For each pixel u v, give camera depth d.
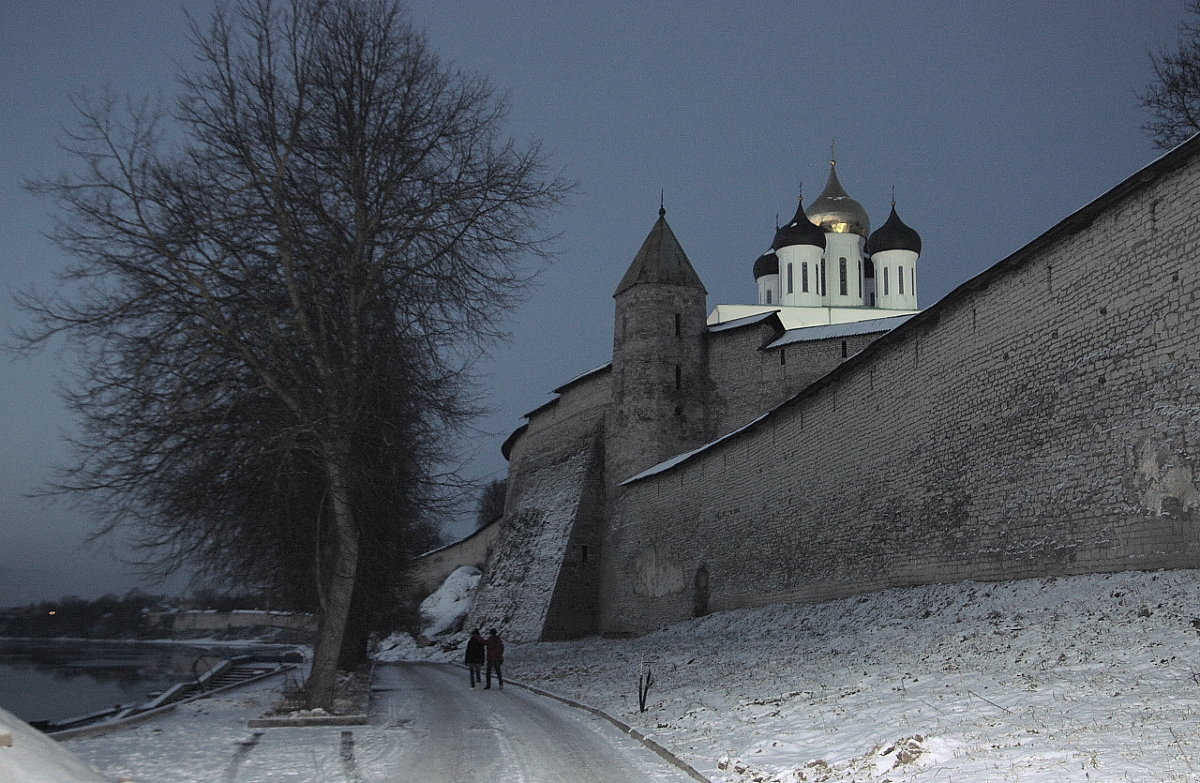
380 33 17.95
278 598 22.67
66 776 4.82
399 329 17.81
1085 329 17.42
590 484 47.91
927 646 15.78
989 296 20.64
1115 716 8.70
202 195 16.56
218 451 16.84
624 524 43.84
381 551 22.45
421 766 10.39
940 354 22.47
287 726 14.05
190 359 16.34
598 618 46.22
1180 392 14.98
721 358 46.28
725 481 34.75
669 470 39.34
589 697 18.25
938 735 8.92
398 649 51.03
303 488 19.44
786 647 20.98
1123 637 12.40
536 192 18.64
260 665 33.22
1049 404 18.30
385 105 17.72
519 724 14.42
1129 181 16.05
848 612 23.06
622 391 46.56
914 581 22.69
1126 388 16.22
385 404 17.92
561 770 10.15
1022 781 7.11
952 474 21.53
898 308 71.25
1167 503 15.00
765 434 32.00
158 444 16.34
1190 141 14.70
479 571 65.81
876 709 11.22
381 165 17.55
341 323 17.23
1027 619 15.26
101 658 58.19
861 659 16.36
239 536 19.22
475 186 17.86
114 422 16.38
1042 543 18.09
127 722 13.93
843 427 27.05
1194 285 14.86
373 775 9.80
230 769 10.12
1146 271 15.94
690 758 10.48
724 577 33.84
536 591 47.12
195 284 15.86
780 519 30.41
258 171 16.72
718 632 29.20
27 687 38.03
